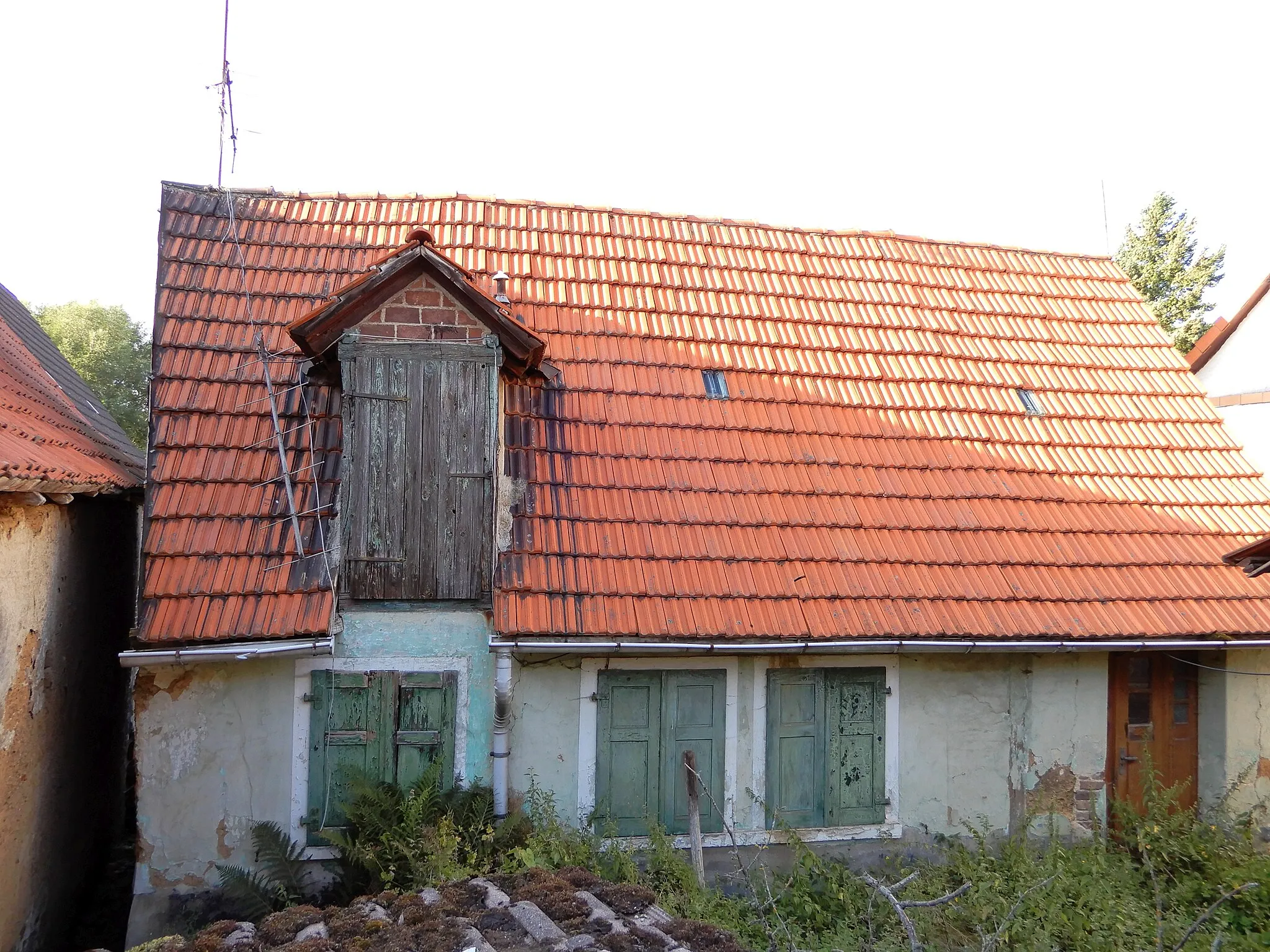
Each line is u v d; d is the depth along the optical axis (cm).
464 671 670
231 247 828
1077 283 1115
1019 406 932
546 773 685
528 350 708
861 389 902
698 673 713
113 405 2331
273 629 611
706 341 896
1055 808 770
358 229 888
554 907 360
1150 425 952
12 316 1066
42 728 635
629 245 975
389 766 658
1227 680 833
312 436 715
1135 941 589
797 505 777
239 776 638
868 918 533
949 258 1102
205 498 668
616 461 767
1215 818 787
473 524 671
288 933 354
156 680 629
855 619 696
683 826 708
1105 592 767
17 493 534
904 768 746
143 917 617
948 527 793
